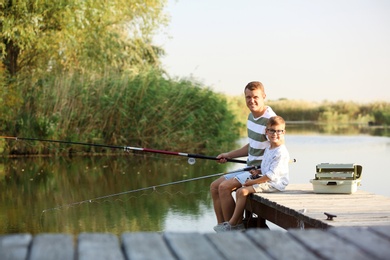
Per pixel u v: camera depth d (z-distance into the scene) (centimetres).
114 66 1966
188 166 1365
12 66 1841
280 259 260
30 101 1666
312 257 263
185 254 265
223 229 621
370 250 268
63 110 1650
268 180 629
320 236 291
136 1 2089
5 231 713
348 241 283
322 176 626
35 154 1627
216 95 1786
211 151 1703
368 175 1095
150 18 2114
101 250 267
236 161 707
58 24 1781
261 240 285
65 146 1634
